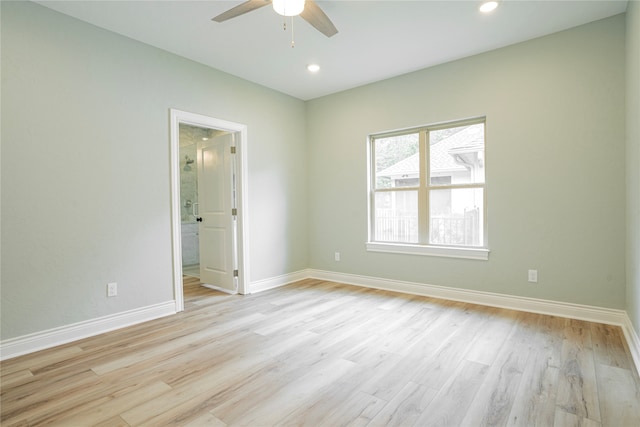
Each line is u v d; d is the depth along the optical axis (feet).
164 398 6.14
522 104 10.71
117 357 7.86
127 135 10.06
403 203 13.69
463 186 12.21
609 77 9.37
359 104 14.48
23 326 8.14
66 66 8.85
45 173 8.49
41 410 5.81
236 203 13.64
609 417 5.43
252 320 10.36
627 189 8.86
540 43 10.35
